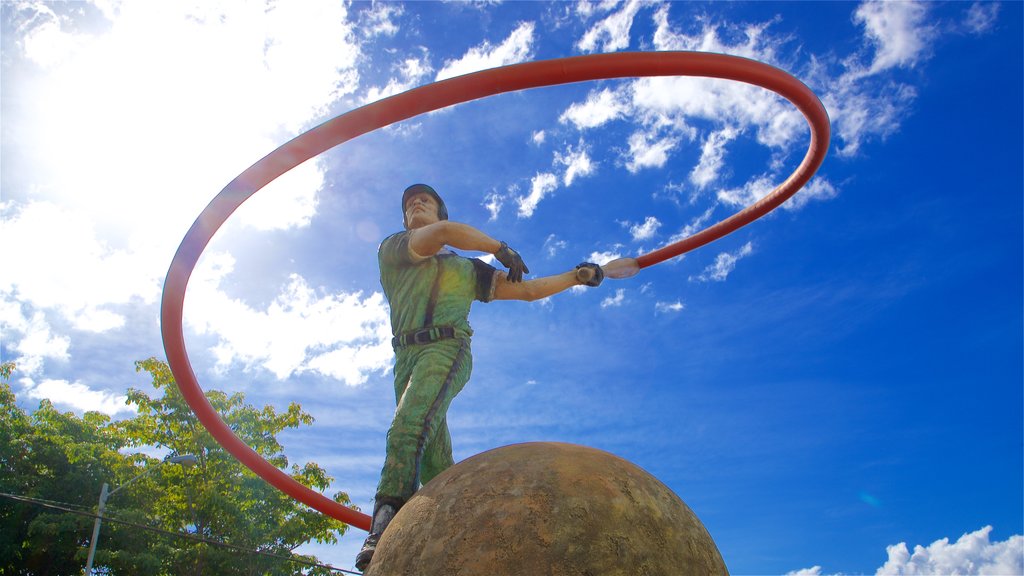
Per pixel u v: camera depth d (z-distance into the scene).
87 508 18.23
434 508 2.46
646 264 4.79
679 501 2.64
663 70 3.47
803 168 4.51
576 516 2.31
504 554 2.23
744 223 4.80
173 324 3.75
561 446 2.64
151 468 16.42
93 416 21.03
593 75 3.42
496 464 2.54
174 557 17.38
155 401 17.89
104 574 18.06
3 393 19.94
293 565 17.83
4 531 18.47
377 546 2.54
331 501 4.20
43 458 19.61
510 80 3.40
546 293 3.78
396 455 3.03
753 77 3.64
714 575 2.44
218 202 3.55
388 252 3.55
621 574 2.22
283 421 18.91
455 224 3.29
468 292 3.55
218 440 4.12
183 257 3.62
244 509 17.73
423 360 3.29
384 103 3.44
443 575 2.24
